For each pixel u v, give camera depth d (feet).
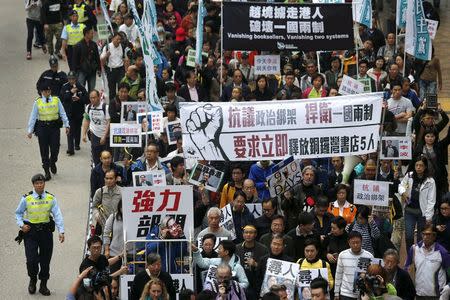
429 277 74.69
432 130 89.15
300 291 71.31
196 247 72.43
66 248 88.99
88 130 99.66
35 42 139.23
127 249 75.00
